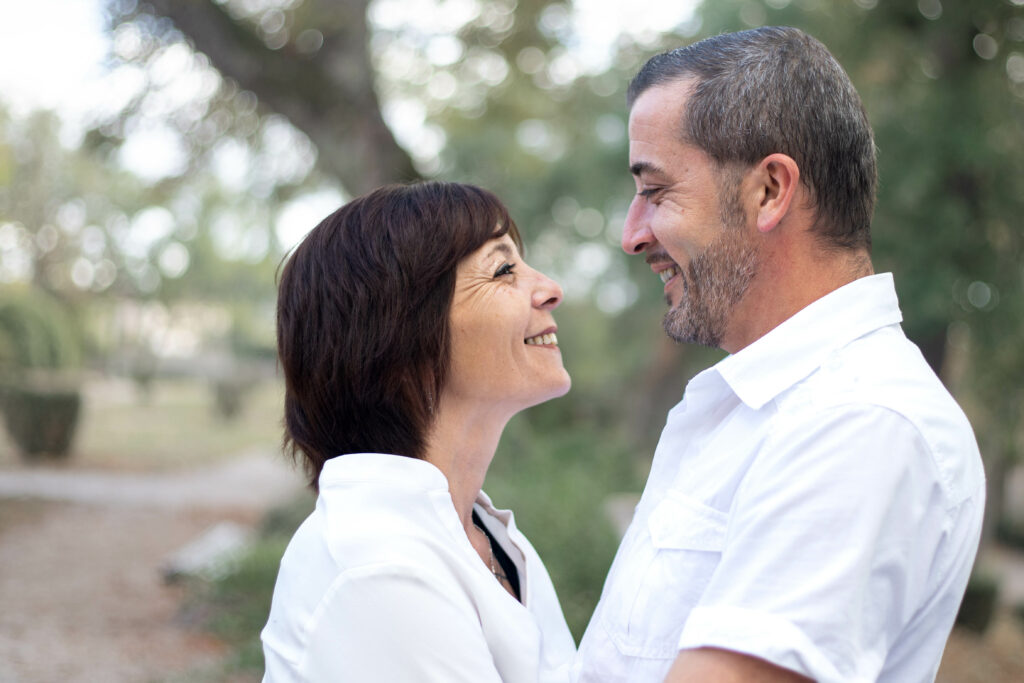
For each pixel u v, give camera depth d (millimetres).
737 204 1334
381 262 1424
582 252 17750
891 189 7289
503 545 1665
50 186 20422
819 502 1056
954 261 7223
